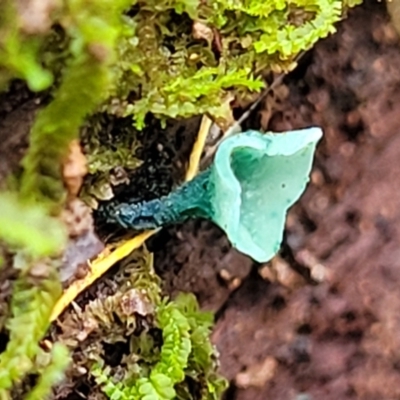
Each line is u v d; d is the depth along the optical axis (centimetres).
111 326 8
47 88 8
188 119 9
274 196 8
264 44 8
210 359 9
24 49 8
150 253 9
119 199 9
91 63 8
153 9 8
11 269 8
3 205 8
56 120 8
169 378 8
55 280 8
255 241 8
